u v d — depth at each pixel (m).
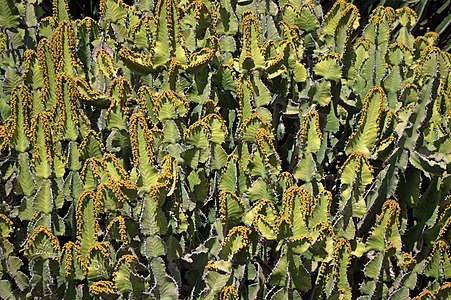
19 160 2.44
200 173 2.45
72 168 2.45
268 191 2.42
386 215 2.42
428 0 3.91
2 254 2.38
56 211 2.45
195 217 2.45
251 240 2.35
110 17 2.78
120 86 2.50
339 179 2.60
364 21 3.81
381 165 2.63
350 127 2.68
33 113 2.61
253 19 2.51
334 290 2.40
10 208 2.52
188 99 2.58
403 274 2.48
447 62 2.77
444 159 2.53
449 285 2.44
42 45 2.57
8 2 2.77
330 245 2.37
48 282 2.36
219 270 2.34
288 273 2.32
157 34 2.49
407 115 2.55
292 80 2.66
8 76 2.66
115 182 2.28
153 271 2.29
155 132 2.44
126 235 2.31
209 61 2.54
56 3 2.85
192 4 2.68
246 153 2.48
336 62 2.57
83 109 2.60
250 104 2.52
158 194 2.26
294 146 2.60
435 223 2.56
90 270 2.32
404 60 2.84
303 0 2.91
